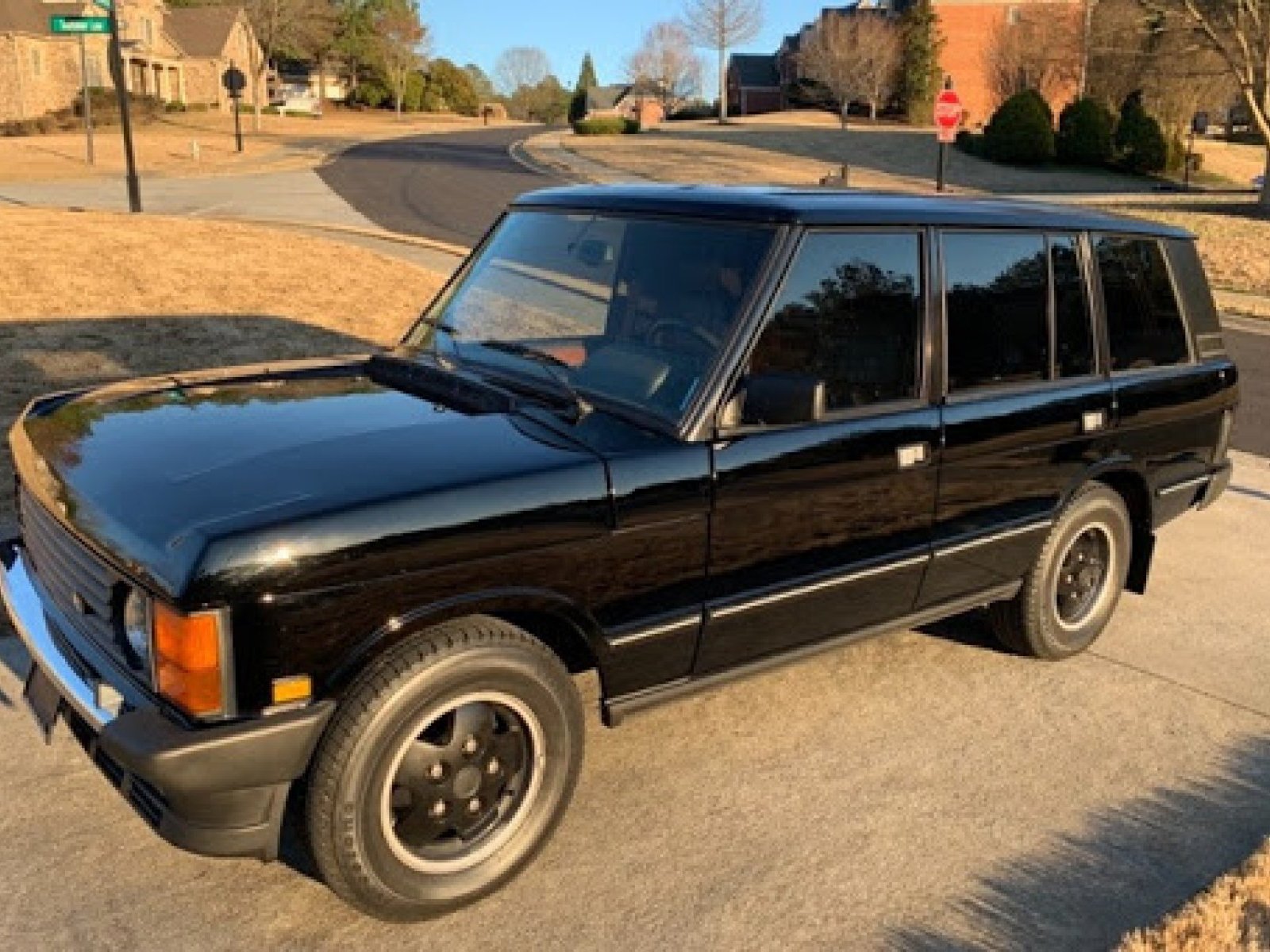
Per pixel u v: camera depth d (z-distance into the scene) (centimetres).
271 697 276
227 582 266
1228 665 504
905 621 427
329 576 277
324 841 291
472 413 351
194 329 987
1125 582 519
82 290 1062
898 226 389
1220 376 537
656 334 367
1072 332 461
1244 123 7156
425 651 295
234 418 347
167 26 7531
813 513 371
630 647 340
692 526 342
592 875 338
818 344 368
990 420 419
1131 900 335
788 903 329
